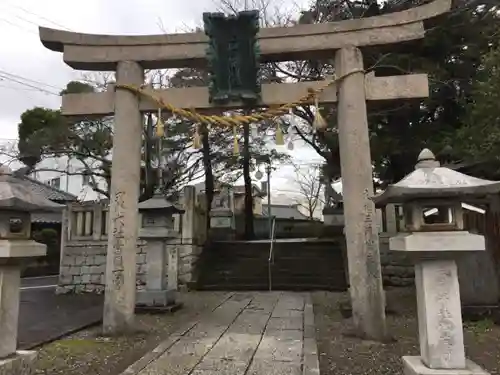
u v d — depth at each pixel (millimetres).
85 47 7766
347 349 6086
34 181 22828
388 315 8461
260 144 19688
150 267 9484
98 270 12375
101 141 16469
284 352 5801
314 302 10500
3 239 4090
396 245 4188
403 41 7211
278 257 14797
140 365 5238
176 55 7660
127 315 7160
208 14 7262
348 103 7223
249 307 9586
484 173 8273
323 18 13141
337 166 14758
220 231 22172
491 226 8039
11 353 4098
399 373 5008
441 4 7020
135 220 7473
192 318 8375
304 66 14102
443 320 3826
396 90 7270
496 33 9586
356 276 6820
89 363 5562
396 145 11445
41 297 11648
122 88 7613
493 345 6180
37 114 17562
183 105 7629
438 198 3980
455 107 11508
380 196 4195
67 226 12734
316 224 29219
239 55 7344
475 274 8031
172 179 17203
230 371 4996
